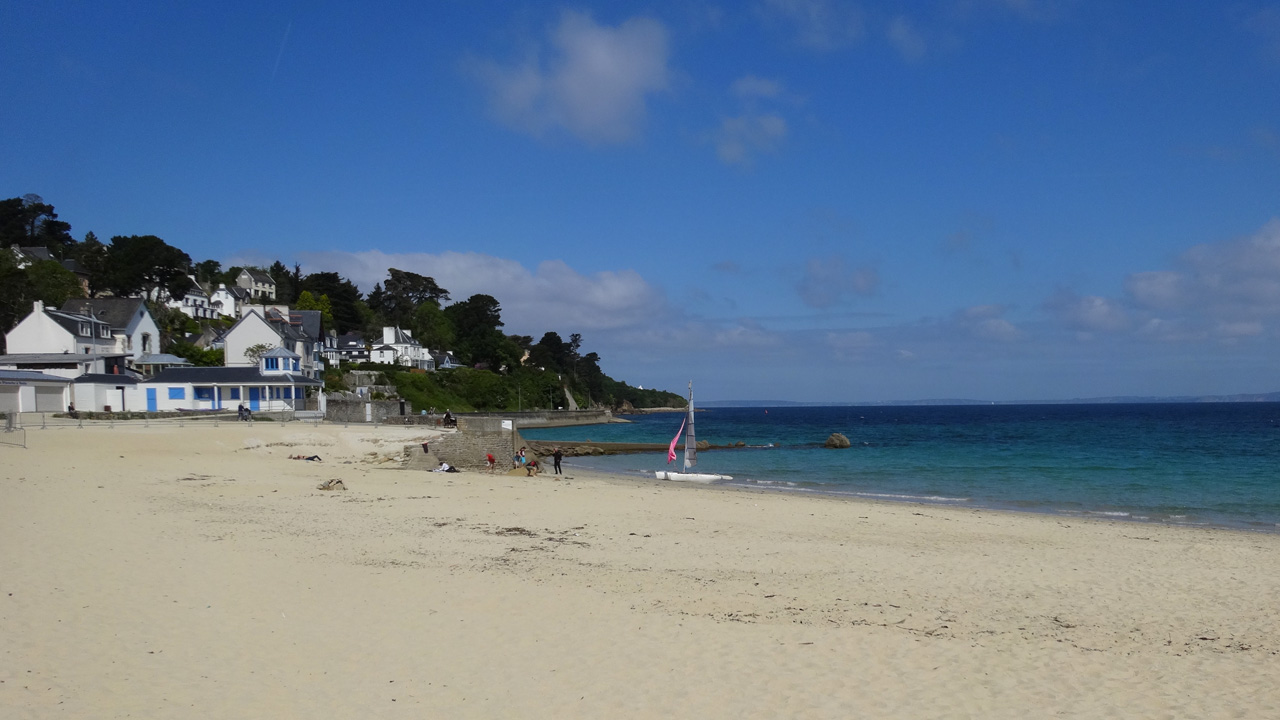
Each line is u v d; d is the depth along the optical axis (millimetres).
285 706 9086
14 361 66438
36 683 9219
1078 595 15523
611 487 34938
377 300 157625
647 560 17844
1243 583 16703
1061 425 125375
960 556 19281
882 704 9656
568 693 9789
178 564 15086
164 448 40031
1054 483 42000
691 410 44375
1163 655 11859
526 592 14461
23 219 120500
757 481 43469
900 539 21688
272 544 17594
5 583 13023
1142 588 16172
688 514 25672
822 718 9188
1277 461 54906
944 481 43344
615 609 13539
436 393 119812
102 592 12914
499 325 165500
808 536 21828
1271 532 25984
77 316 72812
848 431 109750
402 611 12969
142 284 106188
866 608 14148
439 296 165625
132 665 10008
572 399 168000
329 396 83125
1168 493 37438
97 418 56375
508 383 142250
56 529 17562
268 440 47719
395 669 10438
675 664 10891
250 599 13148
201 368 68375
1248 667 11344
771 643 11891
